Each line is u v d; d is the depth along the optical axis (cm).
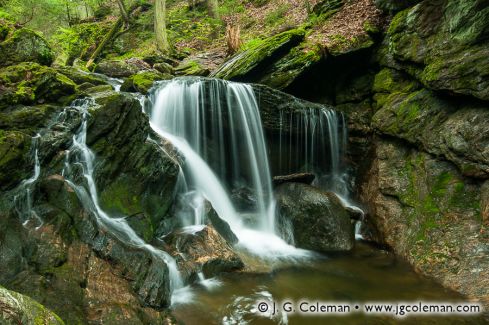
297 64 985
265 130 902
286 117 905
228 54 1391
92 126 576
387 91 920
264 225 801
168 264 533
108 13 2325
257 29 1692
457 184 662
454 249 599
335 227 723
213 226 667
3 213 434
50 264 416
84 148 559
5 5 1250
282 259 673
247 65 1000
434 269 598
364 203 841
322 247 712
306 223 734
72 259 438
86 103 614
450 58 705
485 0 662
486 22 654
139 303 438
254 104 891
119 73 1227
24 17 1385
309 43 1032
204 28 1903
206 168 825
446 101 734
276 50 998
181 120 852
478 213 613
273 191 851
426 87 755
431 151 719
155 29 1589
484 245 575
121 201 577
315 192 772
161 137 744
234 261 597
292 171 942
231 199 847
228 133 880
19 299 291
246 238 742
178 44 1767
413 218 698
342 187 932
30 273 398
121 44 1742
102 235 487
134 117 626
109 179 579
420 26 819
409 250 659
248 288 552
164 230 638
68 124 553
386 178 796
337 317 483
